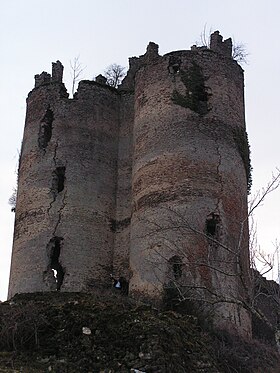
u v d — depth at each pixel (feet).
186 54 104.17
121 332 70.08
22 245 104.32
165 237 92.02
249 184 105.19
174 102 101.04
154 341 68.08
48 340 70.44
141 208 96.94
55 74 117.50
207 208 93.71
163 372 65.41
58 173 108.78
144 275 91.81
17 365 66.33
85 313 72.79
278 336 55.26
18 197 110.01
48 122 113.19
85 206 106.42
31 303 76.79
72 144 110.11
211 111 100.83
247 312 91.81
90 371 66.80
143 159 100.17
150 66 106.11
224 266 90.74
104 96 115.85
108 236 106.83
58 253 103.60
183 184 95.04
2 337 70.49
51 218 104.73
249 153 105.19
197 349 72.43
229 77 105.09
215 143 98.58
